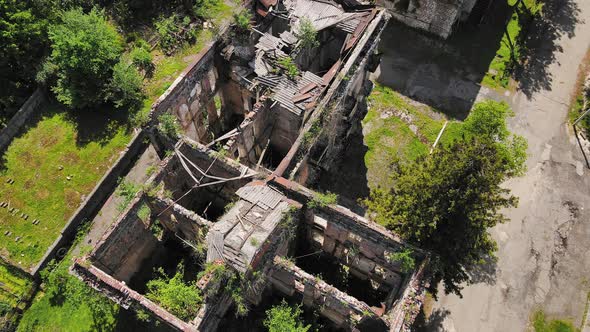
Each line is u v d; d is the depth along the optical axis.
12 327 28.75
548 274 30.25
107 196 33.88
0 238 31.89
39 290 30.08
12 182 34.25
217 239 22.17
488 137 26.62
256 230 22.31
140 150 35.62
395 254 22.41
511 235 31.64
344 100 29.42
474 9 41.31
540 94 38.03
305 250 29.53
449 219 23.12
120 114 37.03
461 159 22.25
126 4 41.69
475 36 41.00
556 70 39.31
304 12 31.94
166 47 40.59
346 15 31.42
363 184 33.88
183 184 28.91
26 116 36.75
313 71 34.38
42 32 36.56
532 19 41.97
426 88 38.38
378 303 28.23
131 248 26.80
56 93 37.34
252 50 30.09
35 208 33.16
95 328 28.50
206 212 31.16
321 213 24.44
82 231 32.12
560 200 33.09
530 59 39.84
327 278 29.09
